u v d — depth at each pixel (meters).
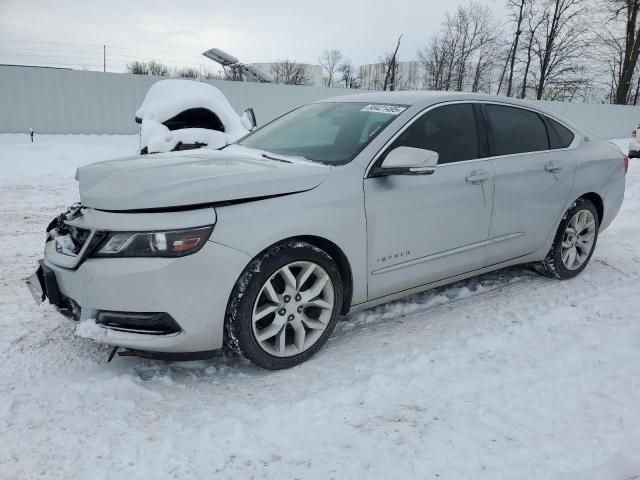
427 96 4.04
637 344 3.51
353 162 3.46
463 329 3.79
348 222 3.30
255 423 2.65
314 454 2.42
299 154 3.77
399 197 3.54
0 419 2.63
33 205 7.91
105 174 3.21
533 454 2.41
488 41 36.66
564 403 2.82
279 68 43.88
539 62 34.28
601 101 38.34
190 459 2.37
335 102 4.44
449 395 2.91
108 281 2.79
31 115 14.84
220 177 3.00
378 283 3.55
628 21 33.41
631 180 10.90
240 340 2.98
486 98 4.32
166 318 2.81
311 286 3.31
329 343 3.56
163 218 2.79
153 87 9.65
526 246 4.46
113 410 2.73
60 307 3.12
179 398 2.88
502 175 4.13
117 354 3.28
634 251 5.82
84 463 2.34
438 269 3.87
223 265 2.86
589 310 4.14
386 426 2.62
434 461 2.37
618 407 2.78
